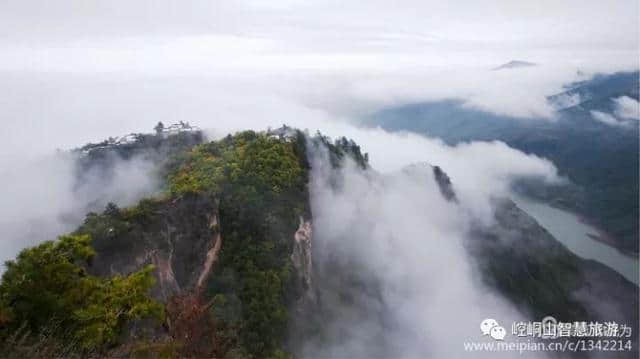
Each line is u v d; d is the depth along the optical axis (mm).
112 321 23156
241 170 58688
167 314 28797
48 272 24391
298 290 56281
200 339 29484
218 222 51469
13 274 24141
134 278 26203
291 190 63156
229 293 46594
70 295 24344
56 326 22484
